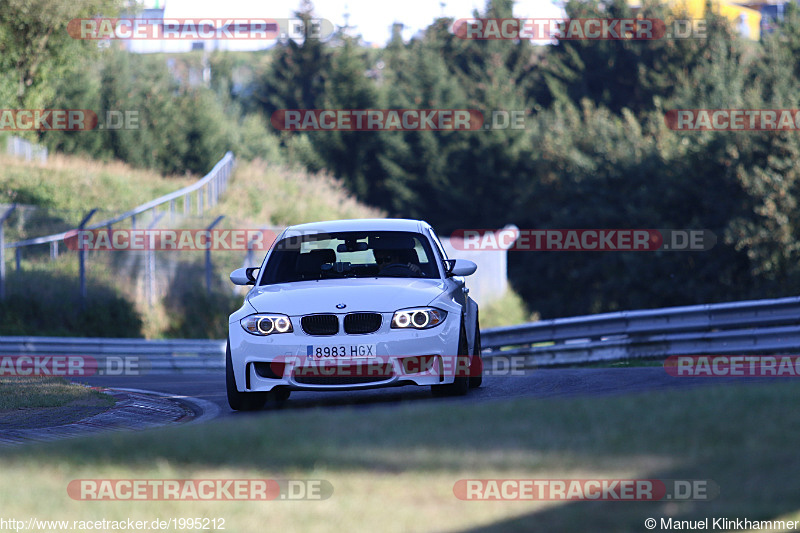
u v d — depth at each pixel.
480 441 12.82
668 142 149.25
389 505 10.05
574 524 9.21
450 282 27.44
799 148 123.38
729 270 128.12
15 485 11.71
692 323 46.75
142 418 25.22
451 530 9.27
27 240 89.25
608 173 154.88
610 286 147.00
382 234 29.20
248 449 12.89
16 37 129.25
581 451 11.80
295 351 24.45
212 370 73.88
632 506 9.60
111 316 88.69
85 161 152.12
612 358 48.59
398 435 13.60
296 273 28.14
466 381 26.05
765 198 120.50
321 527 9.53
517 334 54.34
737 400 14.99
